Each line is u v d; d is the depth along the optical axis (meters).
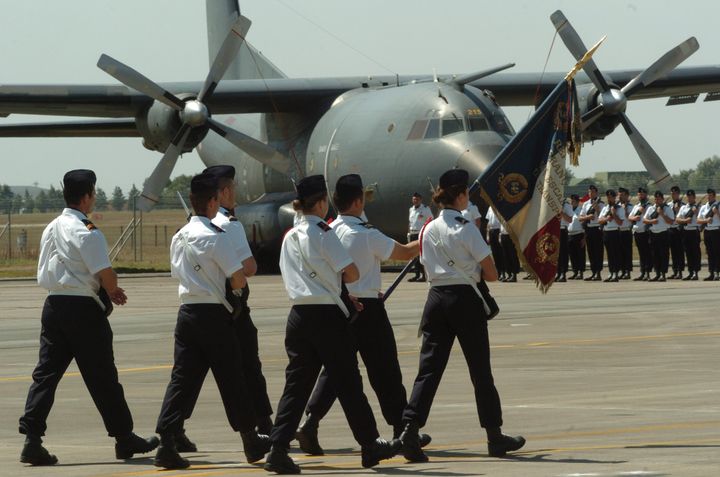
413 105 76.94
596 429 23.20
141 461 22.00
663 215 73.19
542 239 25.12
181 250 21.72
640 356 35.72
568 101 25.28
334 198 22.84
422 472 19.64
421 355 22.00
